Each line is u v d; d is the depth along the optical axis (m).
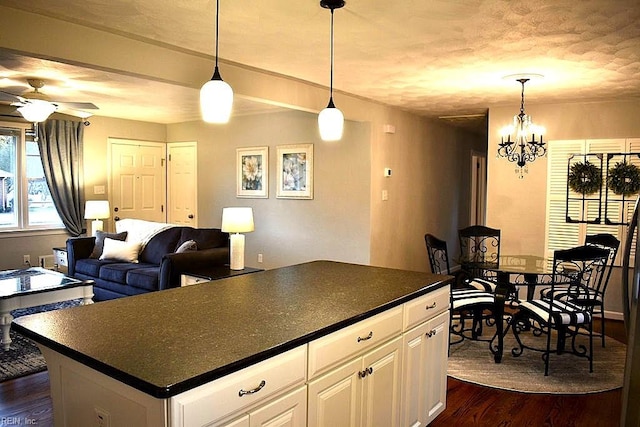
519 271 3.96
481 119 7.00
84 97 5.55
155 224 6.09
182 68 3.51
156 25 2.90
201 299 2.28
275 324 1.86
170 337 1.69
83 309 2.08
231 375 1.46
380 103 5.65
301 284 2.64
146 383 1.30
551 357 4.02
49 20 2.79
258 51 3.44
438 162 7.40
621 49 3.31
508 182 5.73
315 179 6.12
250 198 6.88
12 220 6.45
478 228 5.07
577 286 3.98
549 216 5.52
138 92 5.25
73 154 6.84
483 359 3.97
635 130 5.10
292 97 4.44
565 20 2.74
